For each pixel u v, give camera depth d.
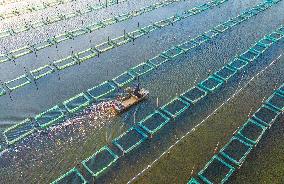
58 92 37.19
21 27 49.69
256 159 28.92
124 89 37.50
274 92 36.91
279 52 44.34
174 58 43.25
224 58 43.34
